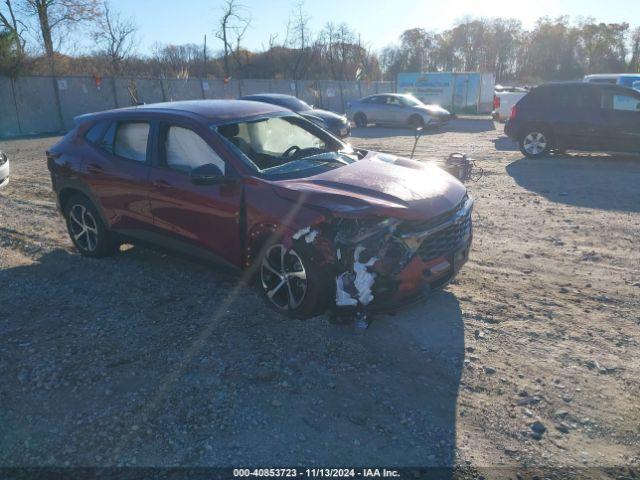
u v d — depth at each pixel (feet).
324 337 13.47
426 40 265.34
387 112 73.41
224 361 12.42
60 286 17.03
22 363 12.49
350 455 9.57
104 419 10.54
